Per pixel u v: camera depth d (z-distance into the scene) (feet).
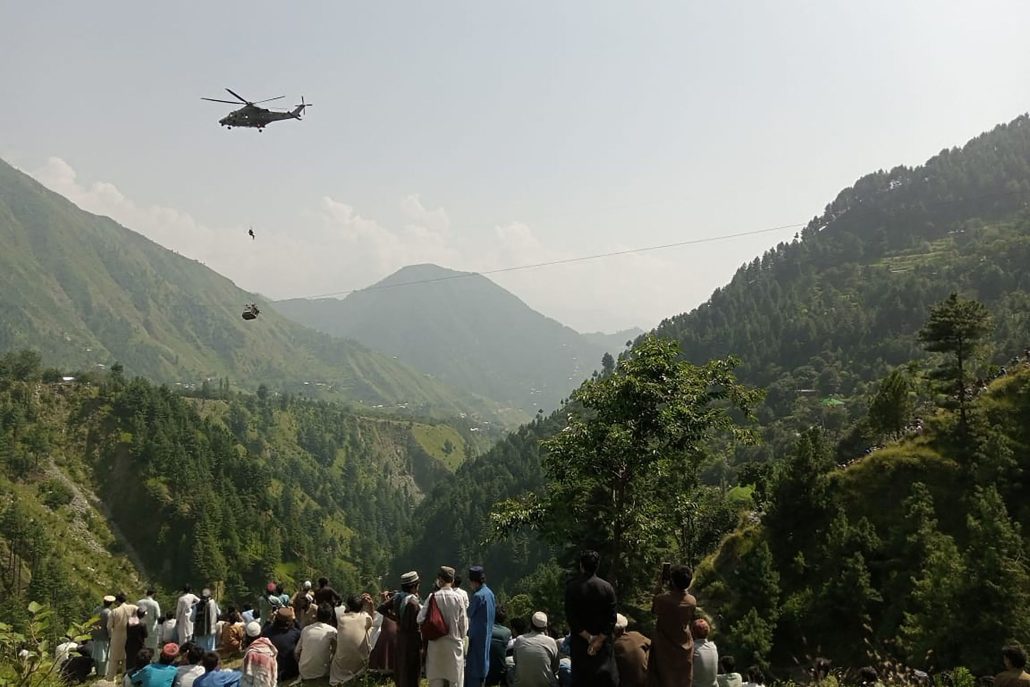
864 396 520.01
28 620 26.66
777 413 567.18
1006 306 569.64
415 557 628.69
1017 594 94.32
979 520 116.88
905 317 650.43
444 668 34.30
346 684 41.63
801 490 147.43
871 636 118.62
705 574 160.86
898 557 126.72
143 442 597.93
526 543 489.26
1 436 544.21
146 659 38.52
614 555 72.54
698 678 32.04
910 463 146.41
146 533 538.47
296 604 55.77
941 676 51.98
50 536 483.10
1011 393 152.15
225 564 517.96
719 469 442.91
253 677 34.14
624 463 70.49
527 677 35.04
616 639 32.42
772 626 124.47
